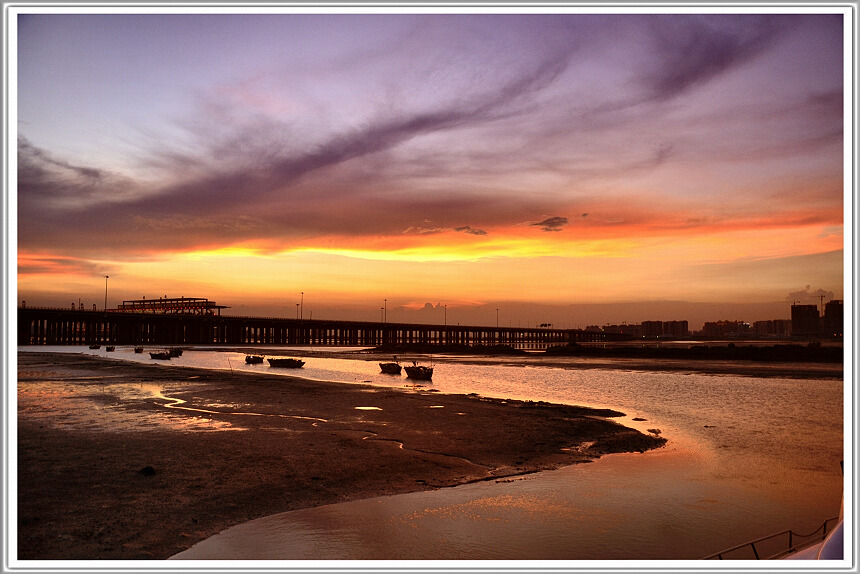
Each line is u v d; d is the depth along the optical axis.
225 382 51.66
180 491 17.34
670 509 16.83
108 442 23.73
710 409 39.16
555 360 110.62
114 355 112.06
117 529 14.23
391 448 24.00
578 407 39.41
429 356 136.38
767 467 22.12
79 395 40.25
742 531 15.19
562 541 14.28
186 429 27.09
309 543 13.74
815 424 32.66
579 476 20.52
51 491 17.00
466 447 24.69
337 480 19.14
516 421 31.56
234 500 16.81
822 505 17.45
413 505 16.91
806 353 93.31
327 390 46.41
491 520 15.66
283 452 22.59
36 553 12.57
